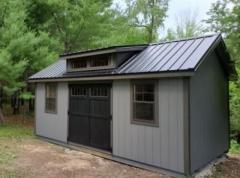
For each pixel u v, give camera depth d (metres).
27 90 14.99
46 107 10.82
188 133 6.10
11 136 11.25
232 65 7.84
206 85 6.91
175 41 7.79
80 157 8.20
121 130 7.56
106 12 17.41
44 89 10.94
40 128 11.12
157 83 6.66
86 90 8.80
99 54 8.23
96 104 8.41
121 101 7.55
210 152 7.08
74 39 16.64
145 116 6.96
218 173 6.77
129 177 6.38
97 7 16.22
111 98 7.86
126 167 7.21
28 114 18.06
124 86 7.46
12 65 12.65
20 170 6.72
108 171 6.85
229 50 7.82
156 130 6.69
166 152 6.49
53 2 15.08
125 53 7.97
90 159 7.98
